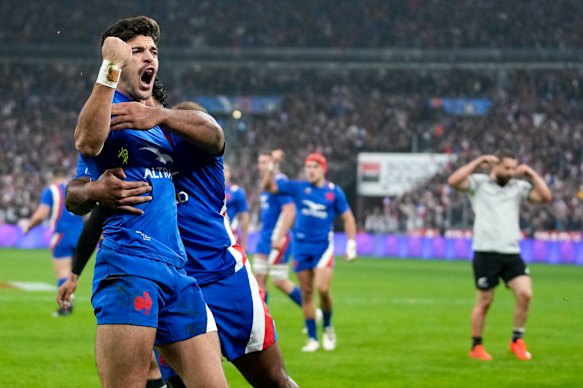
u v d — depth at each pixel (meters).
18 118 95.81
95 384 15.45
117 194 8.01
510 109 95.25
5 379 15.79
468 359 19.08
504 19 105.19
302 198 21.20
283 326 24.89
